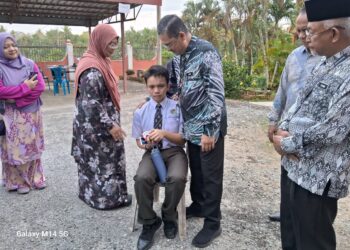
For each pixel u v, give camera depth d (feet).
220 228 8.48
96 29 8.89
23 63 10.36
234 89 34.01
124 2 28.12
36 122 10.88
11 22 44.91
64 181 12.07
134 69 57.47
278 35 44.19
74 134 9.74
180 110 8.33
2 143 10.70
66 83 39.29
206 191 7.96
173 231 8.41
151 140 7.99
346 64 4.70
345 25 4.48
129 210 9.95
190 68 7.35
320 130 4.71
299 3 39.19
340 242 8.35
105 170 9.57
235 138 18.24
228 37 55.11
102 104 9.04
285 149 5.21
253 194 11.03
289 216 6.49
